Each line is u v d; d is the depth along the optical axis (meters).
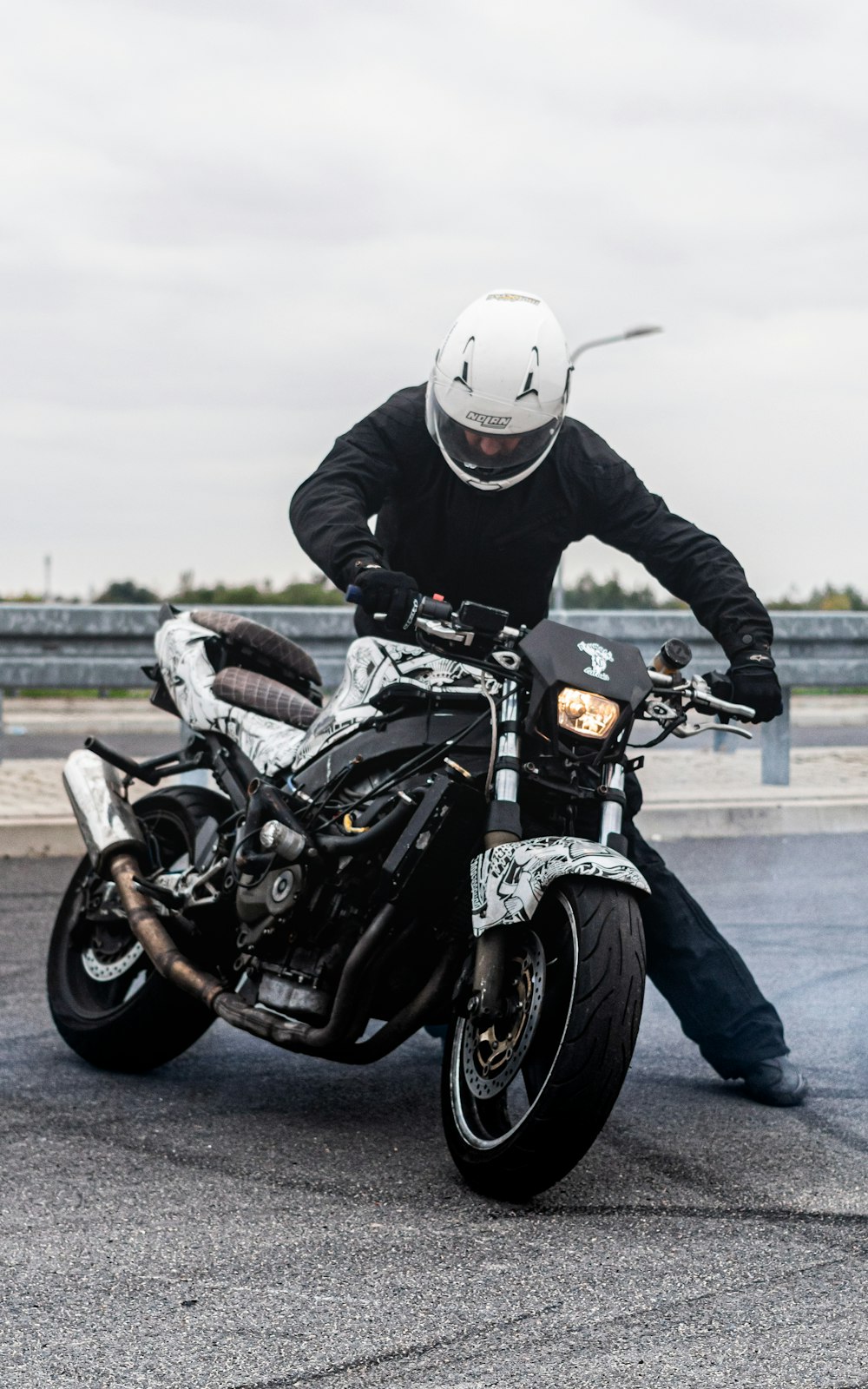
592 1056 2.71
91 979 3.90
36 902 5.68
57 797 7.51
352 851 3.05
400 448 3.44
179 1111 3.44
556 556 3.57
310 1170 3.04
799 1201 2.87
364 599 2.97
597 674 2.92
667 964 3.58
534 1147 2.76
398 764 3.13
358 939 3.10
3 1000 4.37
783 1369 2.16
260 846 3.25
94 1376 2.13
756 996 3.57
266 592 21.83
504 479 3.35
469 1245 2.64
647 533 3.49
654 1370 2.15
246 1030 3.23
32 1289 2.43
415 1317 2.33
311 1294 2.42
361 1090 3.64
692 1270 2.53
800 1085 3.51
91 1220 2.74
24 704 18.53
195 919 3.57
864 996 4.50
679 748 11.24
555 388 3.26
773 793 7.88
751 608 3.37
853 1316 2.34
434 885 3.05
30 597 19.97
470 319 3.28
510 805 2.91
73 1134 3.25
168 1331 2.28
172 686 3.95
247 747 3.63
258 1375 2.14
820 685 8.30
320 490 3.35
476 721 3.03
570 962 2.84
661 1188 2.94
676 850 7.06
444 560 3.52
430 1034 4.14
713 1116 3.43
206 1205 2.83
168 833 3.96
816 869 6.62
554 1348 2.22
